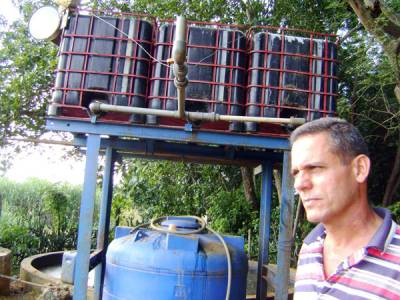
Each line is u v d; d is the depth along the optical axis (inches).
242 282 121.9
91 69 113.7
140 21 115.7
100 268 146.7
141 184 315.6
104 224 151.3
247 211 303.7
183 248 115.0
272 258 270.8
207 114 108.5
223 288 114.0
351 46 236.5
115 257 119.2
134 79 113.8
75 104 113.2
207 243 120.0
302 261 56.7
